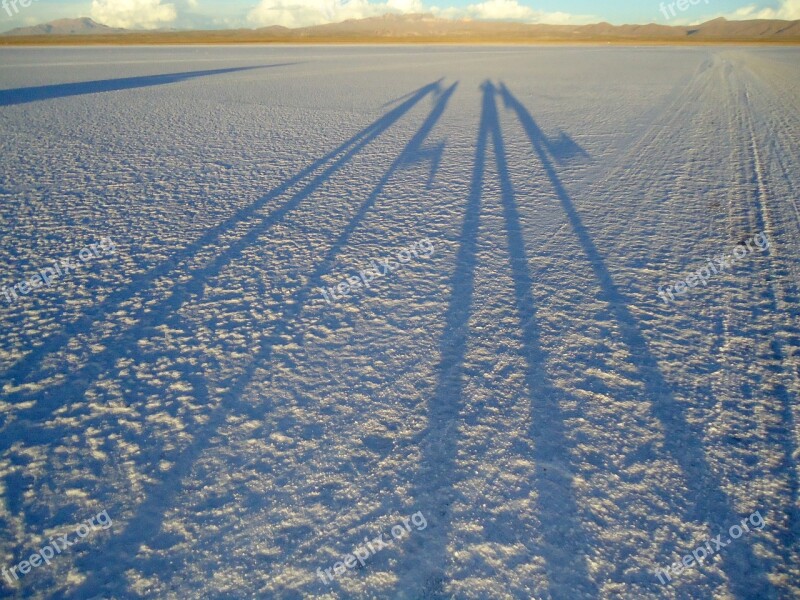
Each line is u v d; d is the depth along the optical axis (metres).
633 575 2.02
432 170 7.62
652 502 2.31
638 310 3.82
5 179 7.27
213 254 4.89
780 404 2.86
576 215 5.76
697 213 5.75
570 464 2.51
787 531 2.17
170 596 1.96
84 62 30.33
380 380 3.12
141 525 2.24
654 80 19.34
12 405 2.95
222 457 2.58
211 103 14.38
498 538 2.16
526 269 4.51
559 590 1.97
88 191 6.75
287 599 1.95
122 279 4.41
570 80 19.98
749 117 11.23
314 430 2.74
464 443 2.64
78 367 3.28
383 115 12.49
